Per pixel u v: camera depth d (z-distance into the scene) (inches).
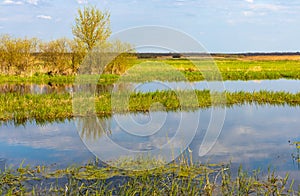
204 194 229.5
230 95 623.2
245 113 507.5
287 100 617.3
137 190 234.2
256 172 270.1
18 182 251.1
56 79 983.6
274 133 393.4
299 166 284.4
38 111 488.4
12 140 371.2
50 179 256.8
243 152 322.0
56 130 413.1
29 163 295.9
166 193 230.7
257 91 724.0
